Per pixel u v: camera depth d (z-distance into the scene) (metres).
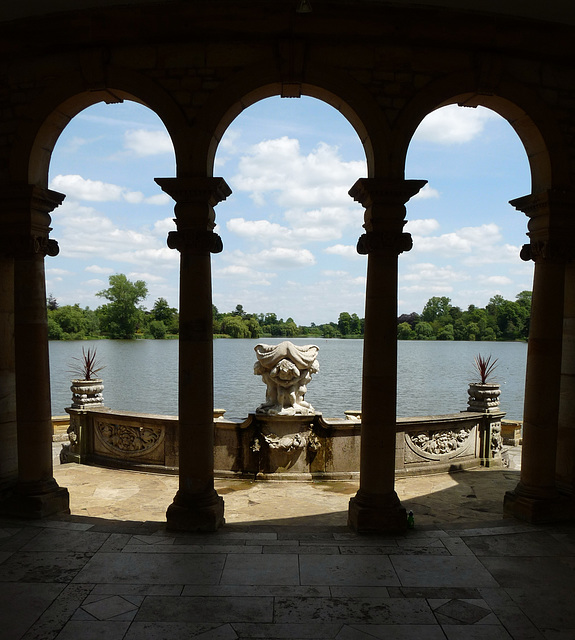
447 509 7.28
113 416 9.02
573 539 5.73
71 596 4.44
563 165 6.12
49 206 6.34
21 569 4.90
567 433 6.56
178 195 5.75
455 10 5.71
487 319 85.94
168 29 5.72
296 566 5.03
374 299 5.89
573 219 6.10
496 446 9.61
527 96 6.02
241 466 8.48
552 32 5.87
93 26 5.77
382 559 5.20
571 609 4.34
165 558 5.16
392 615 4.22
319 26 5.68
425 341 108.69
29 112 6.08
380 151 5.81
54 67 6.04
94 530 5.85
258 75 5.75
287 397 8.43
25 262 6.17
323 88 5.79
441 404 27.25
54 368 39.34
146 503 7.32
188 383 5.88
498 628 4.06
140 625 4.04
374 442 5.91
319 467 8.44
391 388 5.91
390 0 5.62
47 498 6.32
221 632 3.97
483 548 5.48
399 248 5.86
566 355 6.63
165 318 79.81
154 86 5.82
